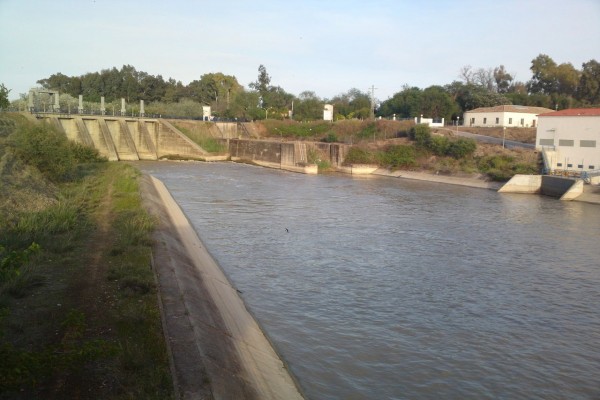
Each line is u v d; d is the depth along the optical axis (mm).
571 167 65125
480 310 23297
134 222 31312
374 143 90125
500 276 28375
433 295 25156
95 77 142000
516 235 38281
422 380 17016
